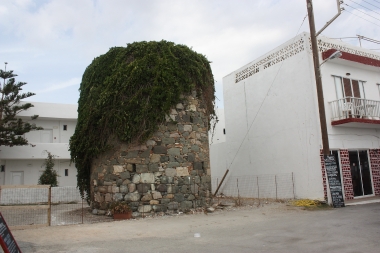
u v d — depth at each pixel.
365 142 15.98
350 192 14.95
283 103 16.23
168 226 9.48
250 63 18.81
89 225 9.88
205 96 14.08
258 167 17.70
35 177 27.38
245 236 7.77
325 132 12.90
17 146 26.06
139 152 12.32
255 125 18.12
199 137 13.58
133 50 13.30
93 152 12.83
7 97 23.09
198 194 13.12
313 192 14.30
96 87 13.57
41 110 27.45
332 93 15.27
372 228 8.22
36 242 7.50
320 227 8.59
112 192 12.26
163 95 12.46
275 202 14.73
